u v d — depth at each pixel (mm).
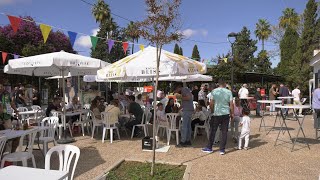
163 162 6246
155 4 5301
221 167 6012
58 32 26938
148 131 10648
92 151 7496
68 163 4055
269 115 16344
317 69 15891
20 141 5578
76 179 5281
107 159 6672
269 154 7098
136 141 8867
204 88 16969
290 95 17625
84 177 5387
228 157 6828
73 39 7969
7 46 22516
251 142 8617
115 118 8812
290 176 5422
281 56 32688
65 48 27266
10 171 2924
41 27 6922
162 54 7480
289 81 26328
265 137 9414
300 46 27016
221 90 7160
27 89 16906
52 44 25828
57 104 10578
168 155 7043
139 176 5371
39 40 24891
